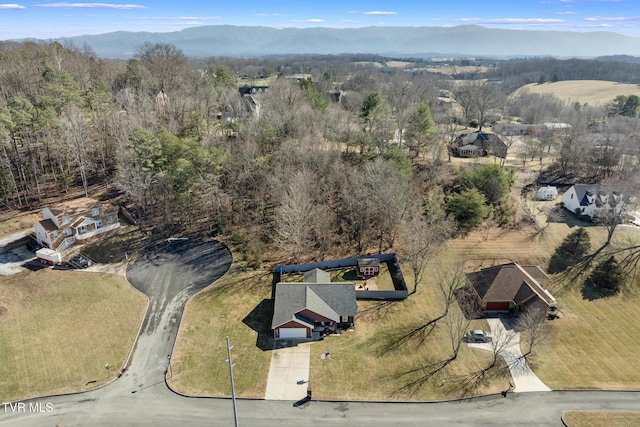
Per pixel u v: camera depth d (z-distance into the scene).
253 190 66.19
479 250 57.50
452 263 54.56
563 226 62.50
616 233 60.12
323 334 42.72
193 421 32.97
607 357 40.12
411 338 42.28
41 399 34.66
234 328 43.34
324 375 37.56
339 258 56.06
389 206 53.47
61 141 68.31
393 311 46.47
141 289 49.16
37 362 38.31
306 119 74.88
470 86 143.38
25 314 44.62
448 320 44.19
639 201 64.12
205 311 45.62
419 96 124.44
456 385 36.53
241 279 51.38
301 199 54.16
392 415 33.62
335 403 34.75
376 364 38.88
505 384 36.72
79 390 35.59
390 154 65.56
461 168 76.31
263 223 62.31
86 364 38.28
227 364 38.66
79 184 72.81
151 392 35.56
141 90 95.81
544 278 49.94
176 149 61.91
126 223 64.31
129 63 112.81
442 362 39.22
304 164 61.41
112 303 46.56
